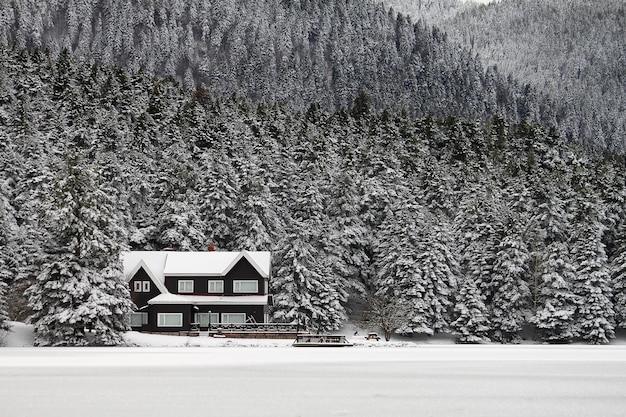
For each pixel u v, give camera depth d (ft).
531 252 274.36
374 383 115.14
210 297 253.44
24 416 87.56
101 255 202.08
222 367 137.80
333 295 251.19
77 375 123.75
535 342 256.93
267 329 231.09
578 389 110.52
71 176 201.46
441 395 103.60
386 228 281.74
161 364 142.72
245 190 298.35
